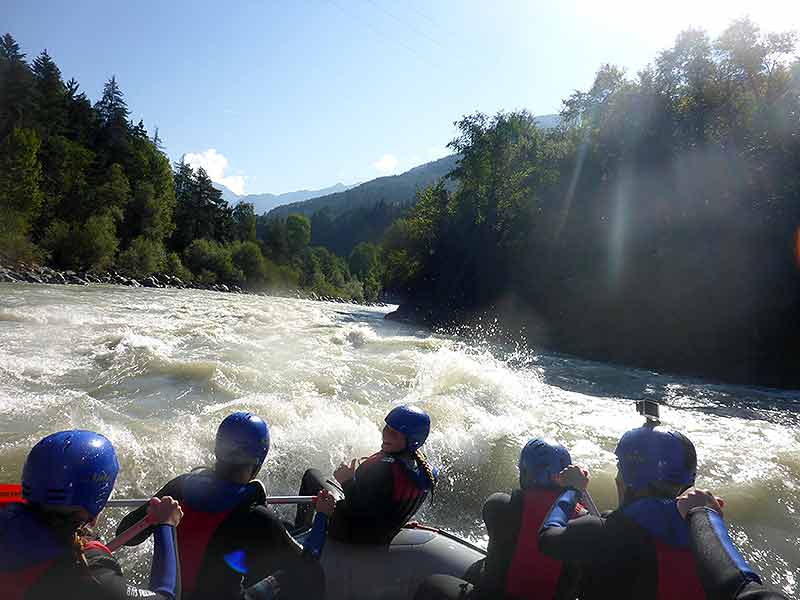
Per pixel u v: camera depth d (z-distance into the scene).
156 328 15.51
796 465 7.44
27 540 1.82
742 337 25.33
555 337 31.95
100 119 85.06
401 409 3.54
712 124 30.86
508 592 2.81
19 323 14.52
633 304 29.30
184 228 87.44
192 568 2.65
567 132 44.78
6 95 68.94
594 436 8.29
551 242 35.19
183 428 6.78
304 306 40.81
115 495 5.23
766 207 26.00
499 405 9.80
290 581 2.90
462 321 38.91
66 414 7.14
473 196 42.94
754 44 31.52
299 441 6.70
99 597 1.85
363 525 3.52
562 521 2.43
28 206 51.50
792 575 4.89
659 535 2.14
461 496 6.25
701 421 10.56
